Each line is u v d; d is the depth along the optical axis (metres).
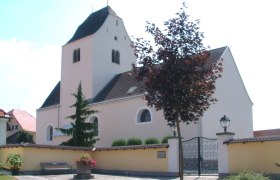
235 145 18.34
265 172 17.12
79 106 33.34
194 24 11.87
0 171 22.83
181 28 11.77
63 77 43.94
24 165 22.61
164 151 21.69
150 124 32.44
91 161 20.69
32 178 18.95
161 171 21.64
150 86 11.73
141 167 22.86
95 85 40.28
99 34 41.44
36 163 23.20
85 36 41.81
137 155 23.25
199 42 11.82
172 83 11.52
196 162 26.20
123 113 35.41
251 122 35.03
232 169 18.30
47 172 23.09
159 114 31.75
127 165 23.77
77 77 42.09
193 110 11.72
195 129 29.14
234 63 33.94
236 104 33.44
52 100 46.53
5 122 26.52
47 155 23.83
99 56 41.12
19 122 62.53
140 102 33.78
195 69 11.61
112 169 24.69
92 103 38.97
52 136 43.44
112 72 42.25
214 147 28.28
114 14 43.81
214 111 30.66
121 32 44.06
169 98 11.54
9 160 22.02
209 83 11.73
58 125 43.34
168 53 11.62
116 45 43.19
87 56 41.19
